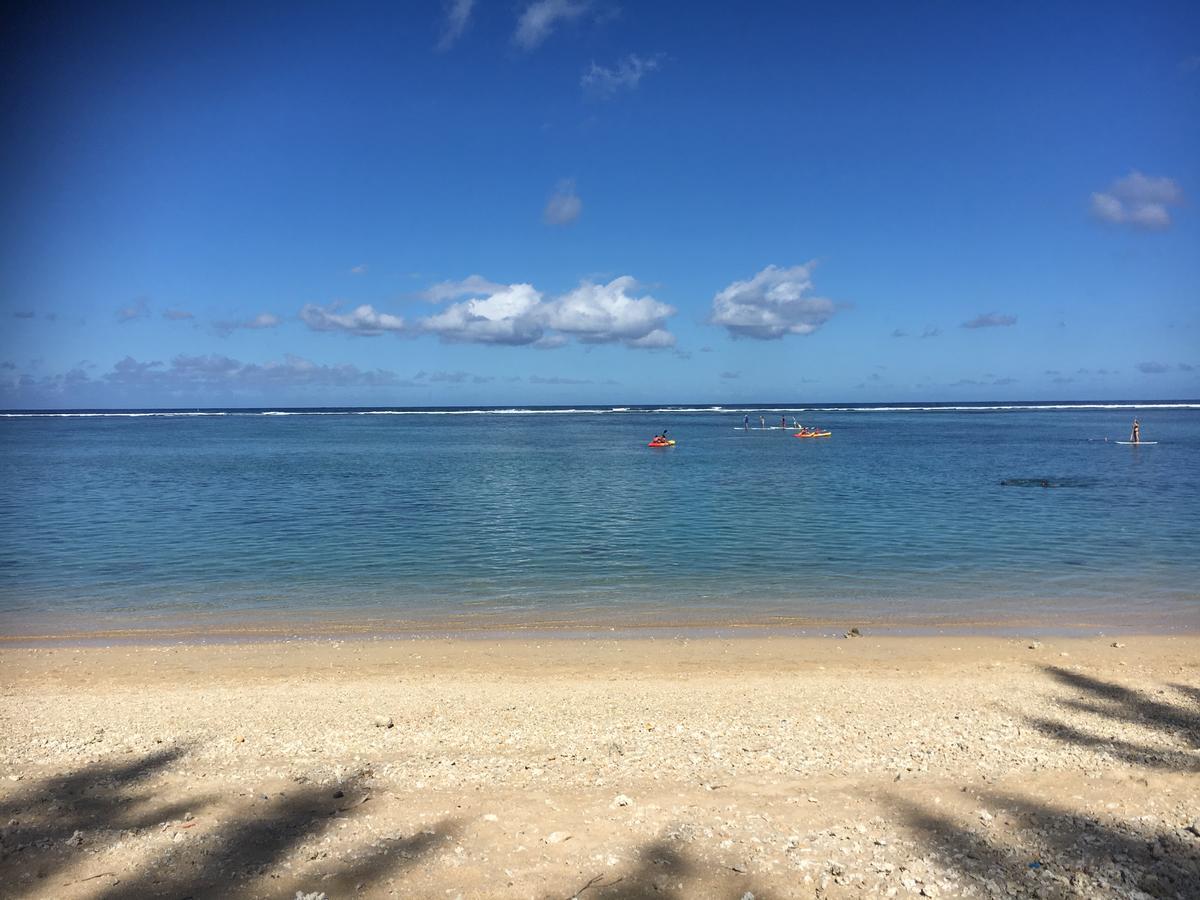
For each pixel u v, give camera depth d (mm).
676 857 5672
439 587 17281
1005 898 5125
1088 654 12438
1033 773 7281
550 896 5199
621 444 75875
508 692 10688
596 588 17094
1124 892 5156
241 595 16672
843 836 5961
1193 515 26750
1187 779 6996
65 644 13398
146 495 34438
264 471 46906
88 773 7652
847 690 10656
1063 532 23500
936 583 17312
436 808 6574
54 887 5383
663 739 8570
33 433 108125
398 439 88188
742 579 17797
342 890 5289
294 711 9867
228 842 6008
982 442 72812
